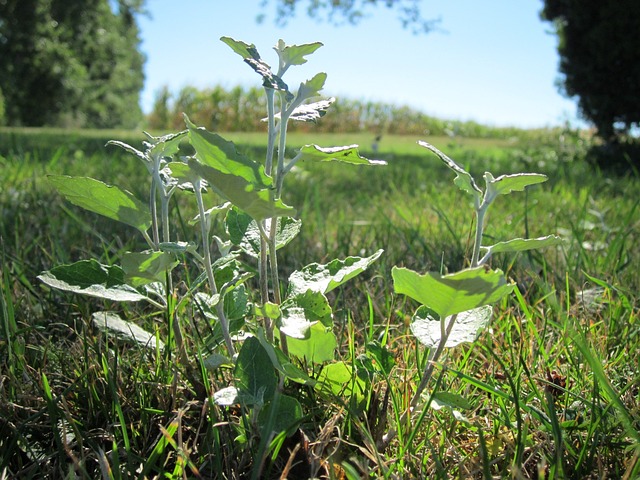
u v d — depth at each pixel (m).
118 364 0.47
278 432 0.36
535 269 0.77
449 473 0.37
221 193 0.33
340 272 0.40
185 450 0.35
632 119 2.71
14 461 0.38
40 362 0.48
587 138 3.11
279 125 0.37
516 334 0.57
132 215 0.44
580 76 2.78
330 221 1.18
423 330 0.40
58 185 0.42
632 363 0.50
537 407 0.44
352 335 0.47
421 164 2.66
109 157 2.14
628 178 2.05
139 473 0.36
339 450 0.37
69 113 9.62
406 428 0.38
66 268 0.43
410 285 0.34
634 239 0.93
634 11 2.60
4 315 0.49
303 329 0.35
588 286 0.71
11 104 8.62
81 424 0.40
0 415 0.40
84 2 7.28
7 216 0.98
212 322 0.54
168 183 0.45
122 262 0.40
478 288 0.32
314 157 0.37
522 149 3.34
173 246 0.41
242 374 0.36
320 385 0.39
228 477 0.35
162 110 8.62
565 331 0.50
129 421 0.41
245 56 0.36
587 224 1.06
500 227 1.01
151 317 0.60
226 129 8.47
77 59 7.91
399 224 1.09
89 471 0.37
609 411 0.41
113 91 11.63
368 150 3.61
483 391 0.45
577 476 0.35
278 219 0.43
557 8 2.83
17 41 6.98
